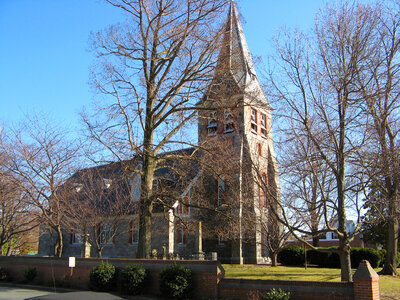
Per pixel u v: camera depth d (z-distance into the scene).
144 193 21.25
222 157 21.58
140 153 20.78
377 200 18.94
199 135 29.20
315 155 16.91
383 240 31.86
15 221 28.98
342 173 16.44
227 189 25.45
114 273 19.25
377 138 17.59
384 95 18.45
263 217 27.25
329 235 46.06
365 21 17.09
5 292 20.59
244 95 22.88
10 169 23.19
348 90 17.22
